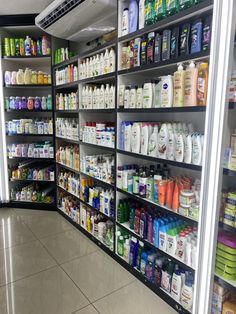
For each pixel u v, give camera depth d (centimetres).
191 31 150
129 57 197
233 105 130
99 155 271
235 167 134
